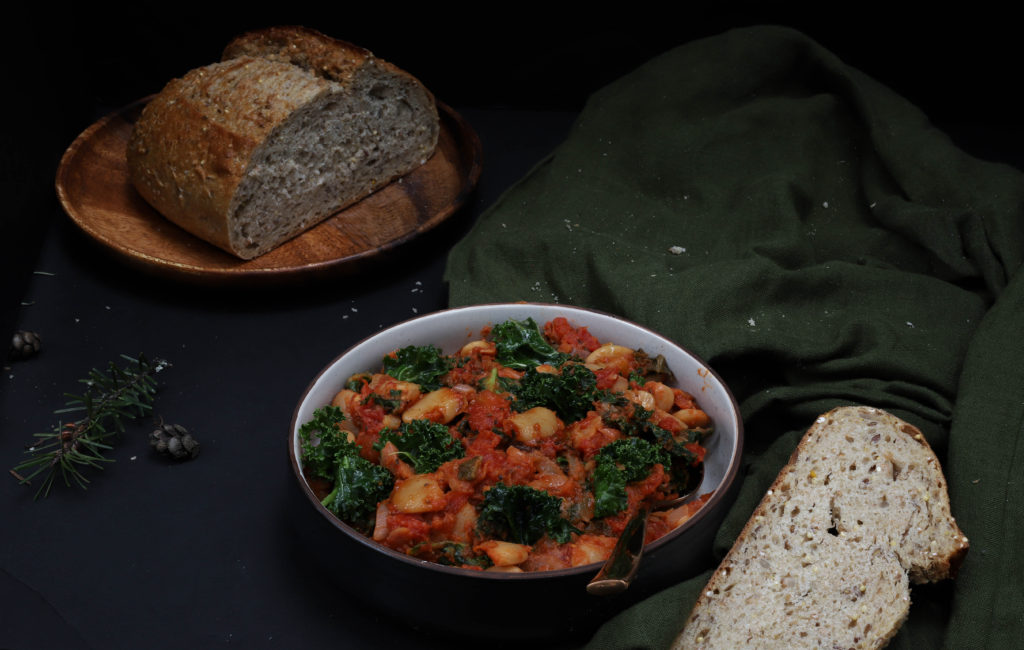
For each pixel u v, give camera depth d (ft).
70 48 3.72
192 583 2.68
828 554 2.57
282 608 2.64
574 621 2.46
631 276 3.11
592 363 2.77
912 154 3.31
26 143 3.35
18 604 2.63
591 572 2.41
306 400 2.68
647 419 2.64
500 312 2.87
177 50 3.85
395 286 3.31
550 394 2.66
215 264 3.27
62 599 2.65
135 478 2.87
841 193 3.41
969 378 2.79
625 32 3.83
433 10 3.80
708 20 3.80
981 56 3.72
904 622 2.52
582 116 3.58
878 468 2.68
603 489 2.53
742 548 2.58
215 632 2.60
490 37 3.84
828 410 2.86
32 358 3.10
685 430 2.67
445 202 3.51
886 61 3.79
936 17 3.68
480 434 2.62
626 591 2.47
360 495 2.53
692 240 3.30
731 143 3.46
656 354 2.81
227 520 2.79
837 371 2.92
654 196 3.45
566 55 3.87
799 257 3.20
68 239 3.43
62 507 2.81
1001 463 2.65
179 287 3.29
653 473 2.56
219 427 2.97
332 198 3.43
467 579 2.41
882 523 2.61
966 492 2.63
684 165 3.44
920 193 3.28
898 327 2.99
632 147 3.50
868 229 3.30
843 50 3.80
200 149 3.24
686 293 3.03
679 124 3.53
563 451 2.62
